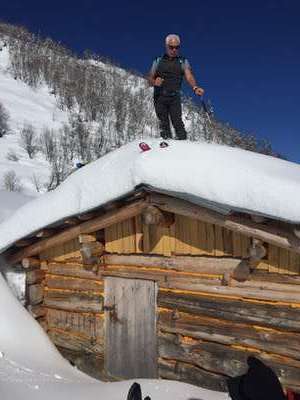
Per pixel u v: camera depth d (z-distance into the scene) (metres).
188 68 6.41
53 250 6.78
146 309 5.85
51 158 53.91
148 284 5.84
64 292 6.68
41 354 6.12
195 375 5.43
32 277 6.81
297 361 4.68
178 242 5.51
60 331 6.75
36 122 70.81
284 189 4.09
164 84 6.40
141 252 5.85
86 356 6.46
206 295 5.33
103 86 88.44
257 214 4.21
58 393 4.81
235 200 4.32
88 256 6.02
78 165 6.50
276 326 4.78
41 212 6.04
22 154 54.34
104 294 6.27
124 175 5.11
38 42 102.69
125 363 6.06
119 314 6.12
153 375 5.77
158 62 6.43
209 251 5.25
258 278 4.90
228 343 5.16
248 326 5.01
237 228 4.59
